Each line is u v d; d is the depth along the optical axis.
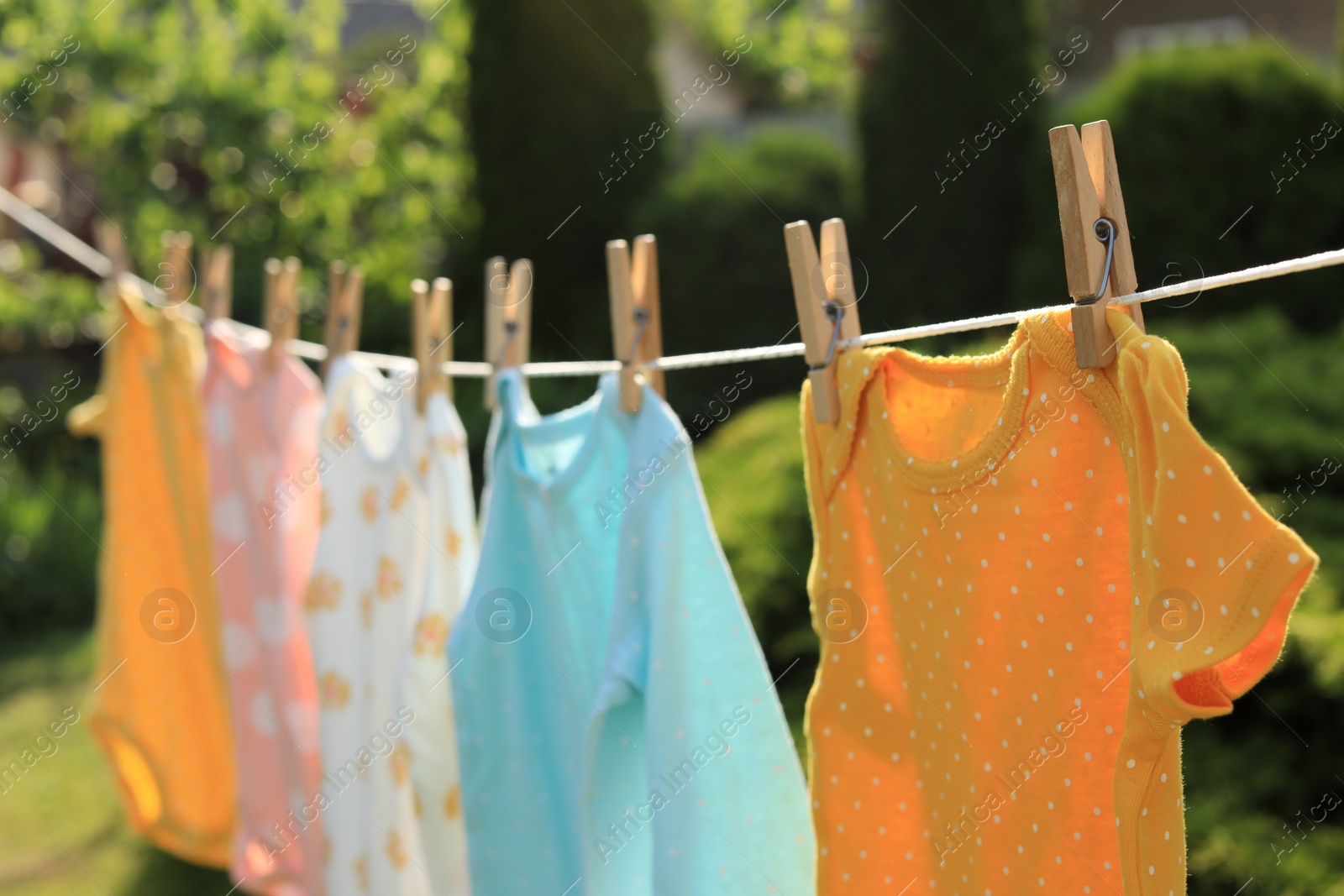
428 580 1.54
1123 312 0.92
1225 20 7.14
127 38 5.57
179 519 2.12
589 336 5.03
